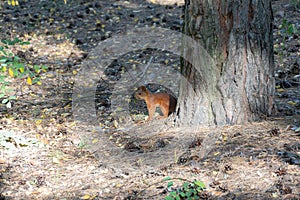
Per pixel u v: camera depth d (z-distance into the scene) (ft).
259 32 32.89
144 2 73.82
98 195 28.48
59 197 28.68
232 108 33.60
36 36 63.41
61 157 34.09
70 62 55.62
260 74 33.53
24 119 41.57
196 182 27.07
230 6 32.07
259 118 34.19
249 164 28.91
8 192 29.53
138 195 27.84
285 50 49.60
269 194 25.81
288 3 63.77
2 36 62.90
